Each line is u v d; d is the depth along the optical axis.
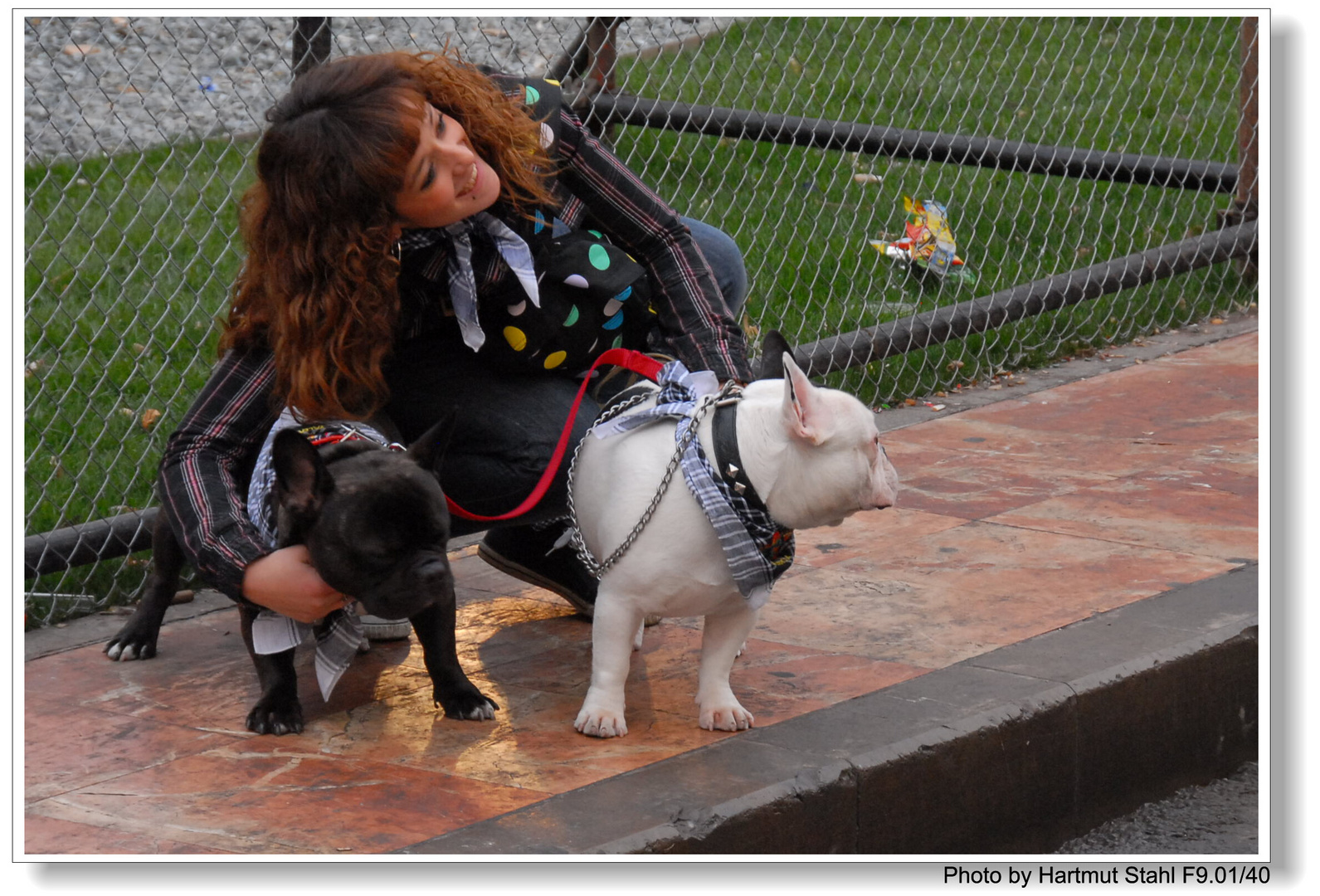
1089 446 5.53
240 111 8.27
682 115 6.82
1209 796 3.66
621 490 3.06
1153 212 8.70
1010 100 10.08
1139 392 6.27
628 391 3.31
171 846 2.67
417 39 8.09
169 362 5.64
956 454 5.45
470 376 3.57
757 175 8.12
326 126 2.98
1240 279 7.88
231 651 3.80
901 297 6.97
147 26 9.02
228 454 3.30
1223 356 6.81
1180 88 10.91
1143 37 11.82
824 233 7.57
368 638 3.80
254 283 3.24
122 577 4.44
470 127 3.18
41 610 4.14
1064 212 8.47
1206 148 9.84
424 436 3.10
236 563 3.01
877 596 4.05
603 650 3.15
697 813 2.75
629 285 3.45
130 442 5.14
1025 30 11.47
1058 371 6.63
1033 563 4.28
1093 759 3.43
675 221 3.57
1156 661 3.55
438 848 2.63
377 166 2.96
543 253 3.43
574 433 3.54
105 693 3.50
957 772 3.15
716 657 3.19
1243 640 3.76
